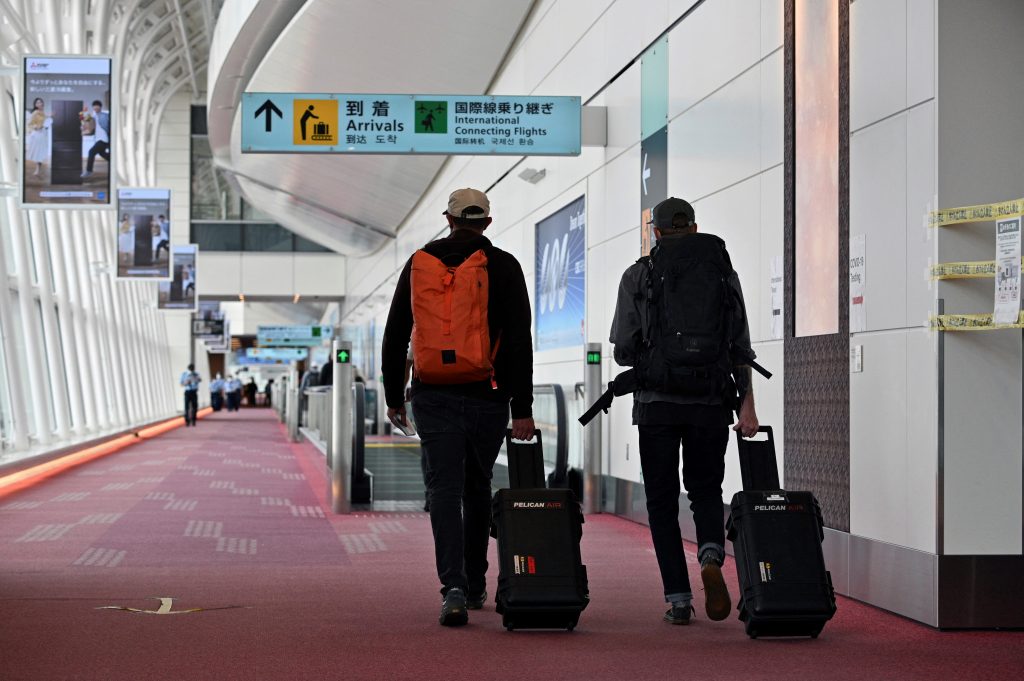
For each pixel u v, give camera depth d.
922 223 6.46
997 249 6.10
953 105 6.35
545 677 4.86
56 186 16.22
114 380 39.44
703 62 10.40
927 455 6.35
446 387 6.10
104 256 38.44
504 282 6.20
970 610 6.16
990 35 6.39
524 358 6.15
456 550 6.08
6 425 21.80
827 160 7.67
